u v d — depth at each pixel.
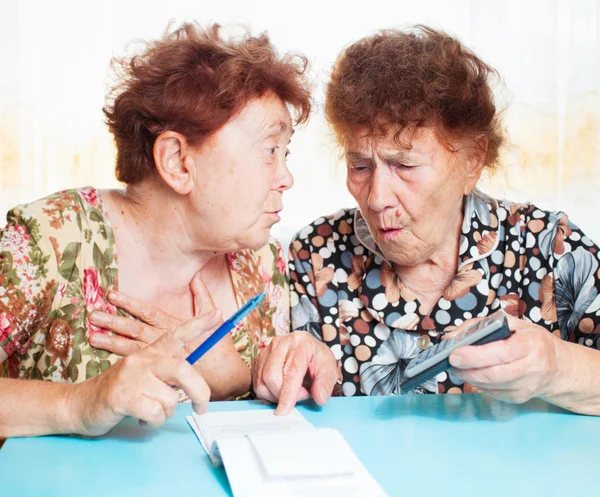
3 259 1.03
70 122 2.50
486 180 1.32
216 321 0.89
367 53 1.15
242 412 0.98
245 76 1.04
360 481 0.72
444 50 1.12
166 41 1.12
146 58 1.11
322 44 2.54
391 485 0.74
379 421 0.96
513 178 2.71
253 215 1.08
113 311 1.12
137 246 1.15
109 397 0.83
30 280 1.04
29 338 1.08
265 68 1.05
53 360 1.07
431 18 2.62
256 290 1.29
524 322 0.99
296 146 2.50
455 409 1.01
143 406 0.82
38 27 2.47
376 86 1.09
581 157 2.74
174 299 1.18
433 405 1.03
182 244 1.13
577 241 1.28
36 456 0.82
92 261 1.10
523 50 2.68
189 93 1.03
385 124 1.09
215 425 0.91
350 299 1.33
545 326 1.26
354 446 0.85
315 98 1.33
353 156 1.15
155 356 0.86
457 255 1.27
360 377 1.30
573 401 0.98
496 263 1.27
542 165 2.72
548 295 1.26
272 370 1.03
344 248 1.36
